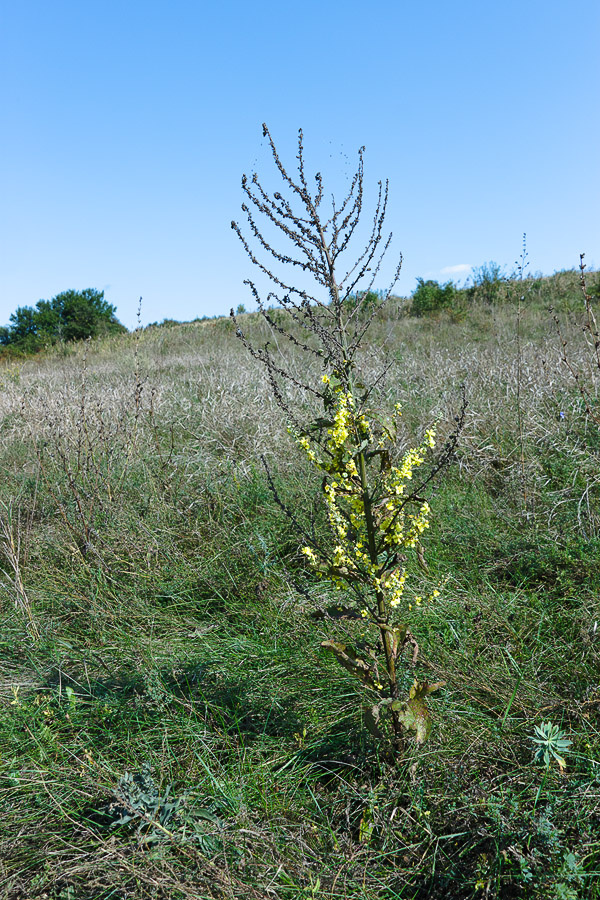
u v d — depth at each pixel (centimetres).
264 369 870
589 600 352
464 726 280
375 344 1051
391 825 241
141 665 354
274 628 375
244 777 266
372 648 270
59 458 605
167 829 236
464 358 849
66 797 266
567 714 278
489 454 570
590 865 208
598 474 482
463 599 370
